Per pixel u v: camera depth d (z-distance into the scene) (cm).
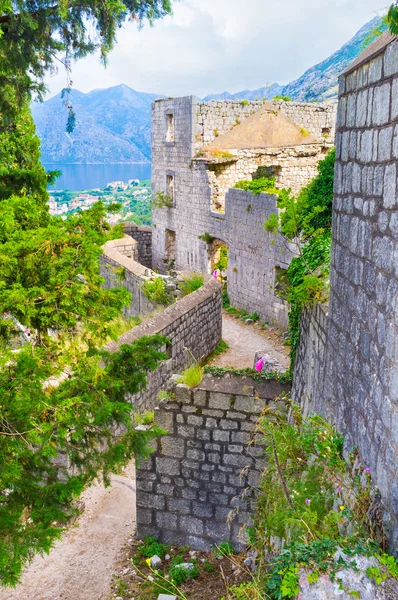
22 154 1302
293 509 455
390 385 379
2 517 520
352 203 494
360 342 461
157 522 839
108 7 801
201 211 2439
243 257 2091
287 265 1792
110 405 582
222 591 705
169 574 762
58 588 748
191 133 2442
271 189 1959
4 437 514
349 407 495
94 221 630
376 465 406
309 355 735
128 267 1838
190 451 806
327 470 490
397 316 367
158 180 2820
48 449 529
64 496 555
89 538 857
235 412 779
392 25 334
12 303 550
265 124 2556
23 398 526
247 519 796
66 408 558
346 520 423
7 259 557
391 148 382
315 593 325
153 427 664
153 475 828
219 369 830
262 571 518
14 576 494
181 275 1739
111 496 961
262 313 1986
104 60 884
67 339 641
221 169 2425
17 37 834
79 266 587
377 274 414
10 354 560
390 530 366
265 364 1162
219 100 2459
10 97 972
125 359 651
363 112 455
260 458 780
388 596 321
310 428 578
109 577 773
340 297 539
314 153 2555
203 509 817
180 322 1308
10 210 658
